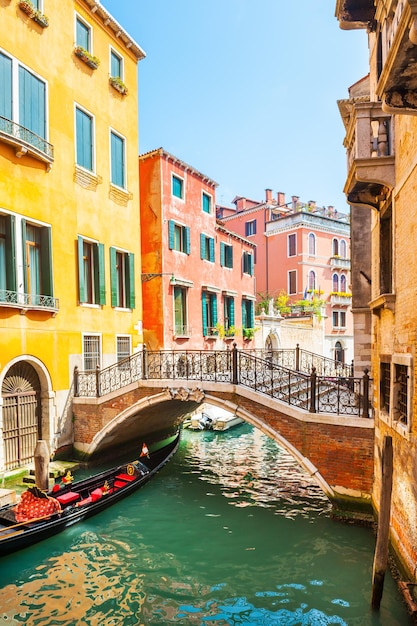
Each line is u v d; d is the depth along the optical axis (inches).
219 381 358.6
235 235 793.6
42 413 397.1
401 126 215.8
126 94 531.2
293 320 975.6
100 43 490.0
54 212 410.6
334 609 209.6
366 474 292.0
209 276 706.2
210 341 692.1
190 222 654.5
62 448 408.8
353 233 374.6
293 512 328.2
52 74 415.2
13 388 369.4
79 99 451.5
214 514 326.3
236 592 226.2
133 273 525.3
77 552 269.1
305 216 1068.5
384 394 268.7
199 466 450.6
